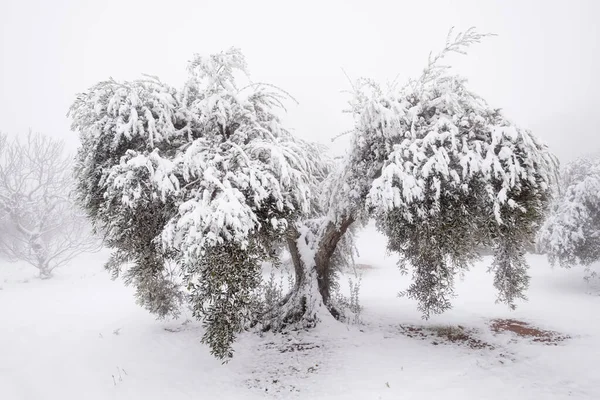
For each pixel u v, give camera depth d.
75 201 7.11
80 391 5.64
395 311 11.18
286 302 9.38
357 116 8.09
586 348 7.42
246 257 5.59
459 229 6.63
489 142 6.75
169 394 5.73
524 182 6.50
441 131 6.91
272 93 7.82
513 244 7.25
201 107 6.69
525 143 6.22
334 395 5.50
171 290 8.74
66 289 15.54
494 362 6.65
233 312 5.57
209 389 5.96
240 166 6.12
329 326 8.61
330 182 9.09
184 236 5.35
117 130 5.93
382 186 6.52
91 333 8.55
